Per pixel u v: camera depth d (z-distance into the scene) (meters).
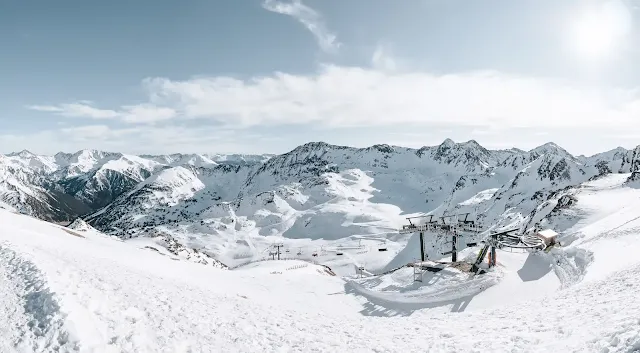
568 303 23.27
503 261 61.91
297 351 17.16
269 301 43.59
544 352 14.06
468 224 75.00
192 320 18.27
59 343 12.45
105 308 15.74
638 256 39.50
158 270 41.50
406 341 20.28
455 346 17.58
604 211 97.50
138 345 13.73
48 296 14.99
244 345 16.66
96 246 50.84
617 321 14.48
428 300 51.97
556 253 55.78
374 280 68.38
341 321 27.78
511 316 23.95
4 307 14.70
